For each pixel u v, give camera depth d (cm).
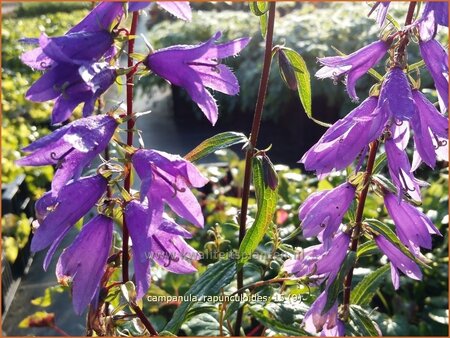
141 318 19
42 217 16
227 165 55
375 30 77
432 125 18
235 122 89
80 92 15
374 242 21
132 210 17
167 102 108
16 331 44
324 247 20
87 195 16
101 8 16
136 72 16
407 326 34
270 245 30
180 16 16
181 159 16
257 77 80
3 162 55
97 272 17
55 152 16
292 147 80
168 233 18
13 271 50
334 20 85
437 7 17
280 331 22
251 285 22
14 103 71
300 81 21
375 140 19
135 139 71
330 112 77
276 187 21
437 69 18
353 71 19
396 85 17
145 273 17
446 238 38
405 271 21
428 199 40
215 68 17
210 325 27
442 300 35
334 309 21
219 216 44
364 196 20
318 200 21
